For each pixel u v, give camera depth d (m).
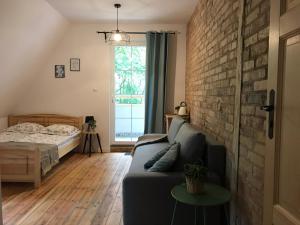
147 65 5.26
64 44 5.36
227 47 2.46
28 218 2.63
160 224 2.28
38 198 3.12
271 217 1.23
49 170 3.91
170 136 3.88
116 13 4.63
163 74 5.25
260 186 1.68
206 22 3.42
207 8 3.36
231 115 2.31
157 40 5.25
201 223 2.27
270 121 1.25
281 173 1.17
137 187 2.26
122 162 4.72
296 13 1.04
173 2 4.04
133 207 2.28
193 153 2.45
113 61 5.46
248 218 1.87
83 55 5.39
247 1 1.93
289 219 1.08
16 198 3.12
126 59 5.52
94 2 4.04
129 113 5.62
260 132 1.69
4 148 3.44
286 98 1.14
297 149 1.05
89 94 5.45
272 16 1.25
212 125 3.05
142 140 4.30
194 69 4.35
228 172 2.34
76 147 5.44
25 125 5.03
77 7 4.28
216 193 1.98
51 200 3.07
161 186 2.26
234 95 2.24
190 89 4.78
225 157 2.44
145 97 5.32
